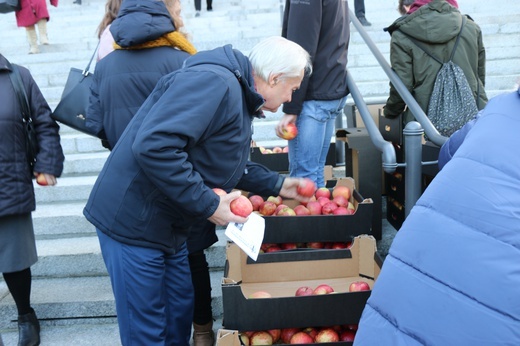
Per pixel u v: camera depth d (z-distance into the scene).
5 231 2.58
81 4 9.70
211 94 1.70
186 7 9.15
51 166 2.61
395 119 3.31
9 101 2.49
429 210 1.32
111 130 2.32
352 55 5.66
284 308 2.08
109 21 2.51
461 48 3.04
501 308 1.14
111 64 2.28
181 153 1.70
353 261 2.46
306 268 2.45
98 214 1.90
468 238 1.21
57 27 8.34
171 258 2.08
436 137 2.41
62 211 3.63
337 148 4.06
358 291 2.10
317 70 2.79
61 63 5.93
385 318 1.32
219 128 1.78
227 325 2.08
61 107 2.57
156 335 1.95
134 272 1.89
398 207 3.28
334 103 2.89
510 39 5.75
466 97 2.96
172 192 1.72
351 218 2.57
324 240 2.59
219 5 9.30
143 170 1.77
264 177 2.34
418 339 1.24
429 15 3.00
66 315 2.99
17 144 2.53
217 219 1.85
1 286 3.23
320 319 2.10
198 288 2.58
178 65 2.27
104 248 1.95
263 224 2.03
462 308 1.18
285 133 2.78
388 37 6.09
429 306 1.23
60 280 3.27
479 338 1.15
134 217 1.85
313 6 2.60
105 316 3.00
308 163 2.97
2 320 2.99
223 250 3.24
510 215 1.18
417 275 1.27
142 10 2.20
